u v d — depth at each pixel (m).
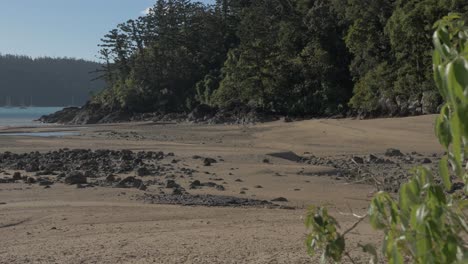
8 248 9.21
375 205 2.85
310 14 95.62
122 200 16.05
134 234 10.34
